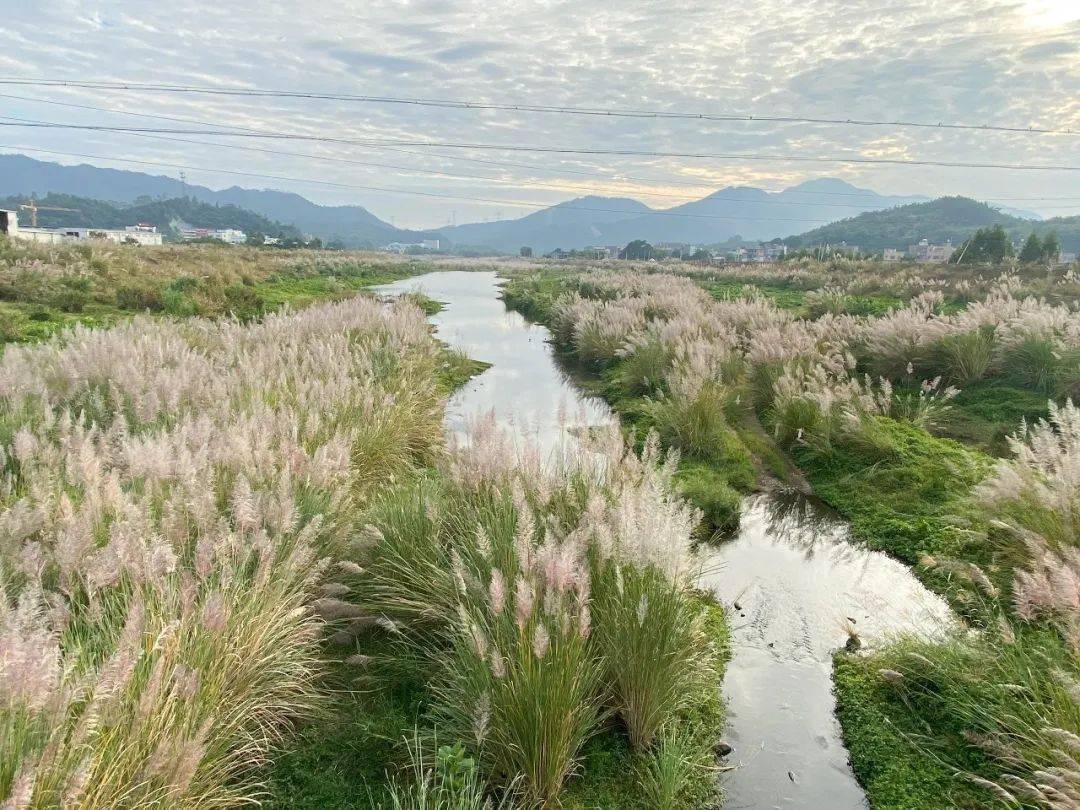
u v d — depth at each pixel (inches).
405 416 348.8
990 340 443.8
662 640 154.5
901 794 143.5
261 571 158.1
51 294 689.6
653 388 490.0
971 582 210.8
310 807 132.0
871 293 1022.4
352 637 186.4
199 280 873.5
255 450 217.2
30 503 187.0
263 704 148.1
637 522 170.6
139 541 144.9
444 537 204.2
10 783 92.9
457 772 134.4
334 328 554.9
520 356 738.8
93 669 107.2
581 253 5684.1
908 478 305.6
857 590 233.1
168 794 106.3
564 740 136.8
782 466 354.6
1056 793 121.0
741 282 1483.8
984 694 158.1
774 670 190.1
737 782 149.6
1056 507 204.4
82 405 281.9
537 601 149.3
